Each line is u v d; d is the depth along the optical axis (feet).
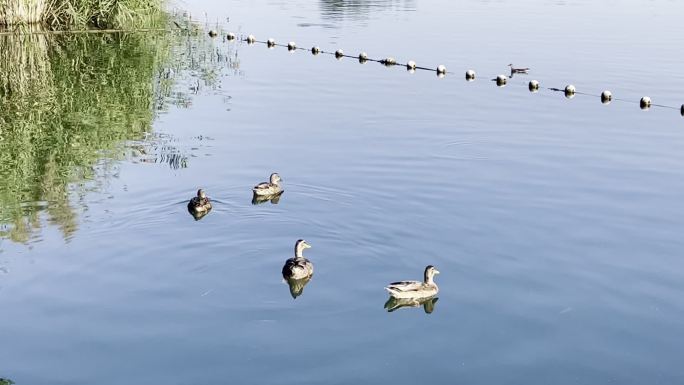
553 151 116.88
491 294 74.08
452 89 157.89
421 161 110.22
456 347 65.82
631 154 116.47
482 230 87.04
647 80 167.43
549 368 63.31
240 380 60.95
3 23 206.18
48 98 144.15
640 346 66.49
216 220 87.15
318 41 210.59
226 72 169.37
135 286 73.77
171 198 93.86
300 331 67.31
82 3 210.59
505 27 235.81
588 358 64.75
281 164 107.76
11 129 123.95
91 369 62.03
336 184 99.71
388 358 64.08
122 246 81.00
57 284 73.92
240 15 255.70
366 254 80.64
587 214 92.43
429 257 80.53
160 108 138.31
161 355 63.87
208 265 77.41
